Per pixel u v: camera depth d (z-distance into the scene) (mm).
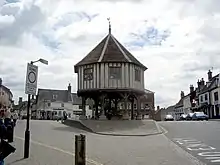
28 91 9156
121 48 26875
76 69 27391
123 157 10062
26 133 9344
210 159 9828
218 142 14469
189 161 9422
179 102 81188
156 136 18203
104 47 26906
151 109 51906
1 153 6434
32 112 70875
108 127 21641
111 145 13438
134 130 20766
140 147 12812
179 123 28312
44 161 8695
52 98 70562
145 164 8859
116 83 25078
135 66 26094
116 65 25250
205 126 24453
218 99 47906
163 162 9203
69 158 9344
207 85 54938
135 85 25828
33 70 9375
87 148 12242
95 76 25422
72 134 17938
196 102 60531
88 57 26750
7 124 12227
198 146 13117
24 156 9250
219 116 47594
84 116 26562
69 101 71812
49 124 26062
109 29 28656
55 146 12344
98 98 26844
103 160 9414
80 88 26375
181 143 14250
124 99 25422
